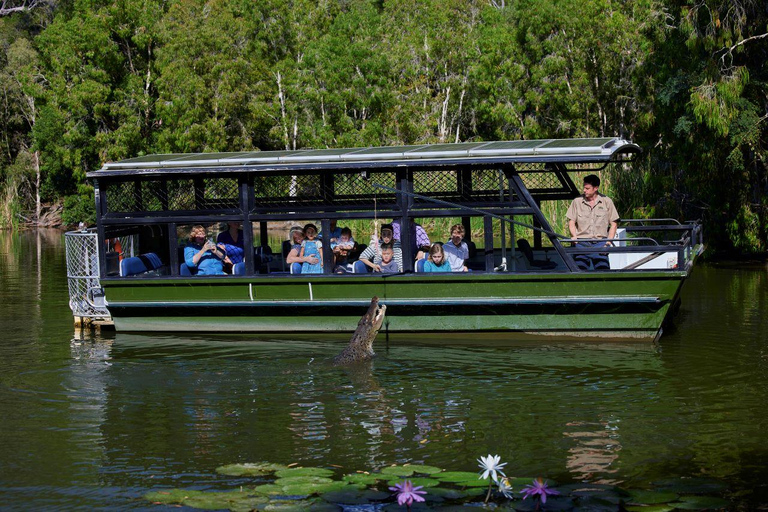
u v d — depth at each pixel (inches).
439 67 1664.6
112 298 503.2
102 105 1721.2
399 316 476.4
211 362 432.5
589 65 1519.4
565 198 555.2
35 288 752.3
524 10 1581.0
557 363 418.0
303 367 418.6
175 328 503.8
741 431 313.4
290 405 355.9
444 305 467.5
